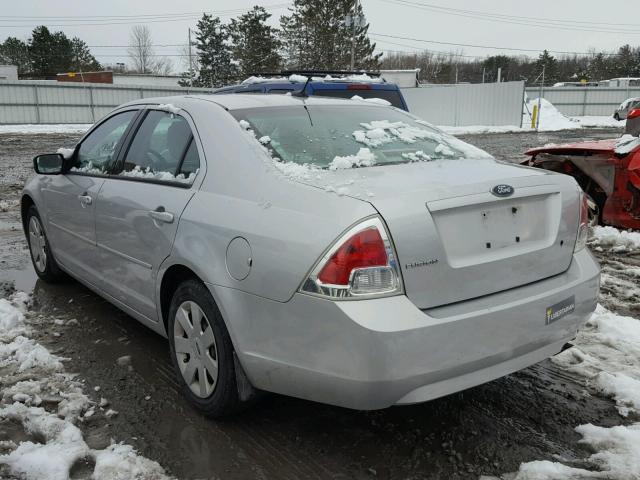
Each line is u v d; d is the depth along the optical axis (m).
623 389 3.28
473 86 33.31
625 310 4.63
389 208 2.39
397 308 2.33
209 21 62.84
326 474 2.61
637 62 86.75
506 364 2.65
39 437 2.85
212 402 2.95
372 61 51.12
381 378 2.29
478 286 2.57
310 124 3.38
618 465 2.62
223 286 2.73
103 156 4.13
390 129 3.57
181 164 3.31
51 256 5.01
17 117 31.59
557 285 2.81
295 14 51.91
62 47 71.56
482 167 3.03
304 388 2.53
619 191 6.57
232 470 2.63
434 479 2.58
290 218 2.54
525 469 2.59
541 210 2.84
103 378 3.49
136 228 3.41
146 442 2.84
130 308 3.70
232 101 3.49
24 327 4.22
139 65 90.00
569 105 42.12
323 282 2.35
